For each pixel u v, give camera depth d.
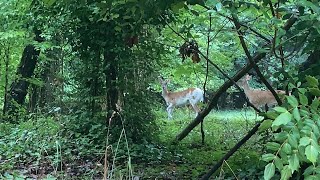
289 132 2.21
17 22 9.39
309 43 3.71
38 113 10.17
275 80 4.20
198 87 17.20
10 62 11.55
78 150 7.25
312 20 3.31
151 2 4.09
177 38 7.47
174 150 8.08
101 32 8.03
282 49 4.00
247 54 4.25
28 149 6.90
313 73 3.70
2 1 9.20
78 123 8.32
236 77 5.95
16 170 5.79
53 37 9.45
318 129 2.18
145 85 8.55
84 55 8.48
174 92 16.52
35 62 12.12
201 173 6.10
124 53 8.25
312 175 2.22
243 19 4.57
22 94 12.09
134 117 8.24
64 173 5.52
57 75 11.57
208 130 11.41
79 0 7.05
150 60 8.45
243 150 7.59
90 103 8.55
